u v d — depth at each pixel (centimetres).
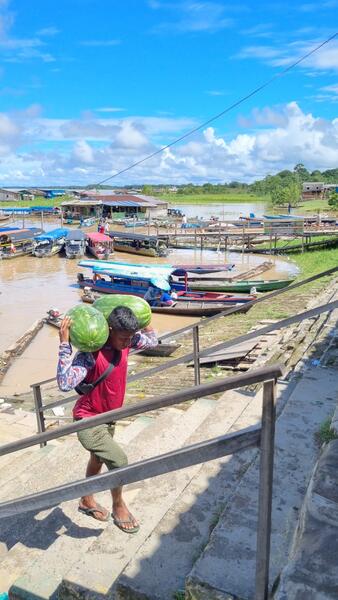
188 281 2709
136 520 314
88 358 304
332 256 3284
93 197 7800
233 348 1080
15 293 2741
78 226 6388
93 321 290
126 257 4075
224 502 310
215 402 525
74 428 218
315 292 1866
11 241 4234
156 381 1022
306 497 206
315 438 358
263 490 171
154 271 2459
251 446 166
